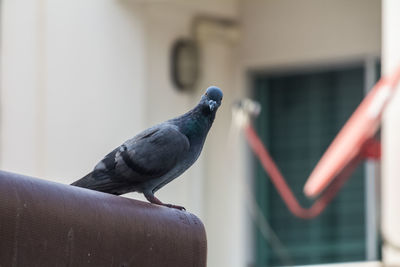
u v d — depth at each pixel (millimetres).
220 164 15414
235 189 15453
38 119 14445
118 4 14578
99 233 4988
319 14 15305
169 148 6480
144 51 14719
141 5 14734
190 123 6656
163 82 15125
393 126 12500
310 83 15430
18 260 4609
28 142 14461
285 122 15555
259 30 15672
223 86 15562
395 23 12688
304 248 15258
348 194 14984
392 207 12398
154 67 15086
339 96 15180
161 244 5367
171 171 6539
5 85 14602
